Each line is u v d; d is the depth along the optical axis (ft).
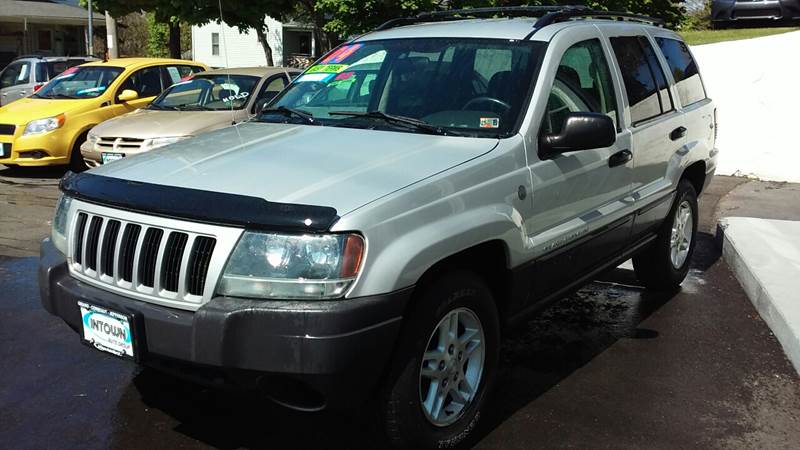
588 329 16.47
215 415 12.29
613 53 15.26
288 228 9.17
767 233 22.07
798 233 22.17
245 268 9.29
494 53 13.42
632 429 12.05
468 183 10.82
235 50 134.21
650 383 13.76
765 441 11.73
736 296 18.85
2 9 111.04
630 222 15.39
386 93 13.67
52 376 13.61
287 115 14.11
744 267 19.44
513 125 12.17
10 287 18.62
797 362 14.35
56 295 11.00
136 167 11.33
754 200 30.45
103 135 29.84
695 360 14.85
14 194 30.86
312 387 9.40
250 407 12.57
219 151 11.74
